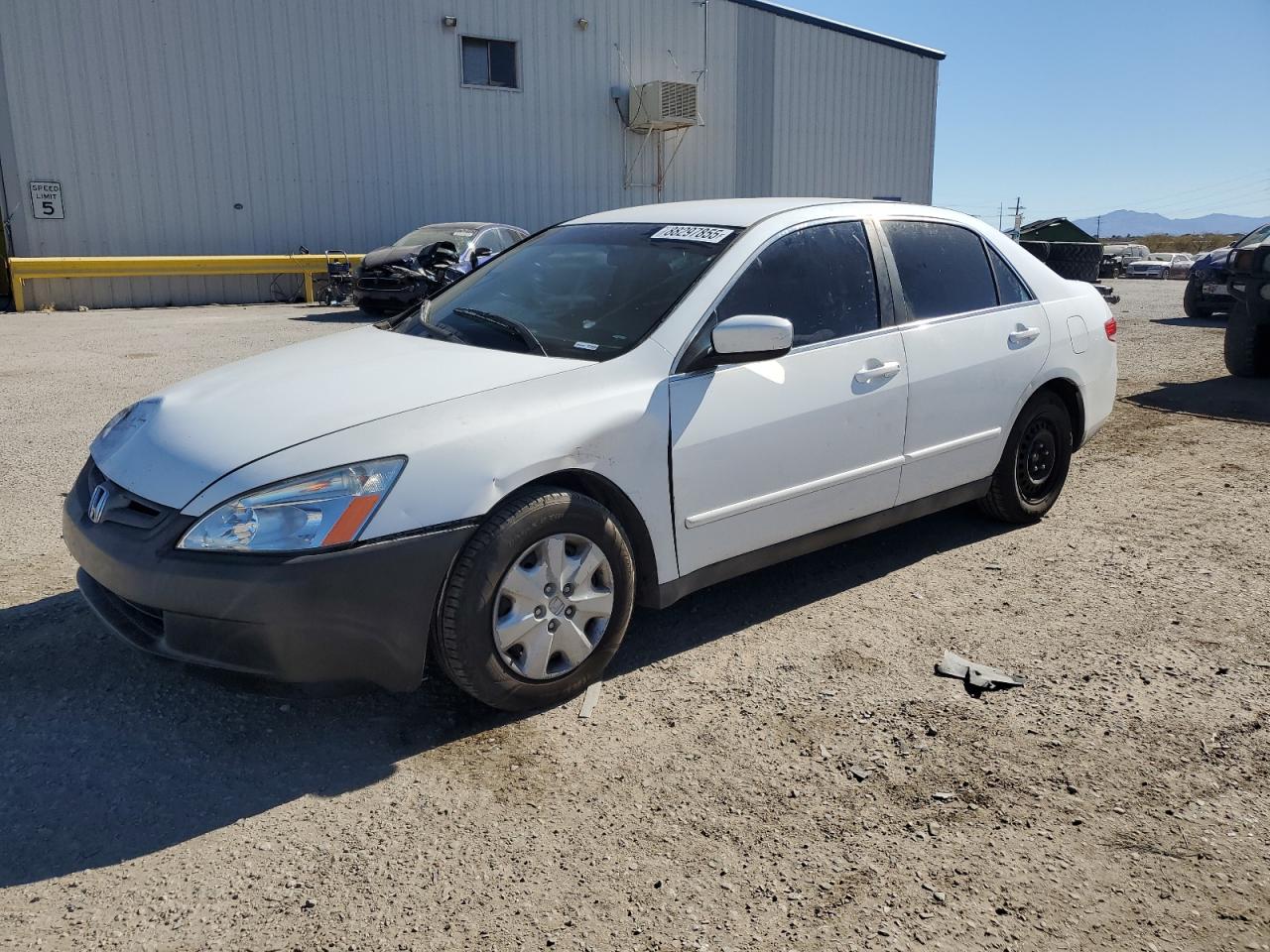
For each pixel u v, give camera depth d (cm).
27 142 1623
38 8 1602
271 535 268
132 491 292
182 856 246
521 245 447
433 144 1998
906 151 2753
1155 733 304
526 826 258
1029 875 241
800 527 381
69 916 225
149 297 1733
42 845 249
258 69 1800
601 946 217
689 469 339
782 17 2428
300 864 244
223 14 1753
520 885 237
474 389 311
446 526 283
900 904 230
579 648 318
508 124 2084
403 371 329
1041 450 495
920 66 2723
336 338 407
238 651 270
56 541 462
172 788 274
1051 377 479
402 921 224
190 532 272
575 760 289
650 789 274
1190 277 1415
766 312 370
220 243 1812
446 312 400
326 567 268
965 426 440
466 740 299
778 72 2450
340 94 1884
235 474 277
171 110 1733
